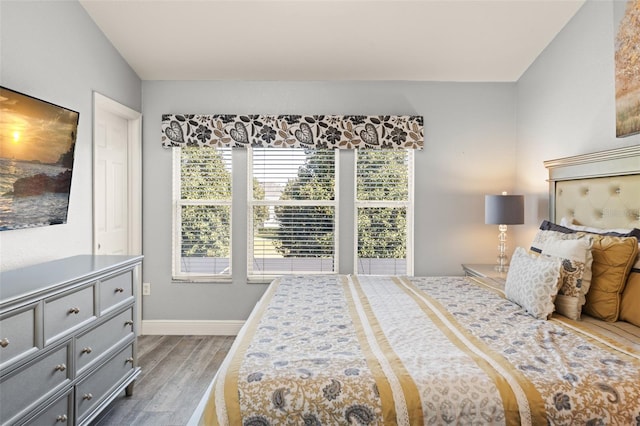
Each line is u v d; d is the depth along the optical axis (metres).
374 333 1.74
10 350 1.58
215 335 3.74
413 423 1.24
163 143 3.66
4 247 2.13
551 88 3.13
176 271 3.78
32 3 2.32
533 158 3.40
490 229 3.74
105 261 2.42
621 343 1.63
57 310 1.84
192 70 3.53
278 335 1.71
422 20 2.94
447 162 3.71
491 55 3.32
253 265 3.81
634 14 2.26
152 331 3.76
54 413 1.83
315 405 1.25
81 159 2.81
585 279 2.03
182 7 2.83
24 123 2.14
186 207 3.79
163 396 2.55
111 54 3.18
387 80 3.68
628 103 2.32
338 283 2.80
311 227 3.78
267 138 3.66
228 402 1.27
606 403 1.24
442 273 3.75
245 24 2.99
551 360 1.45
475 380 1.30
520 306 2.18
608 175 2.43
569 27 2.91
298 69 3.52
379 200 3.78
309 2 2.78
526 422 1.23
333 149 3.74
